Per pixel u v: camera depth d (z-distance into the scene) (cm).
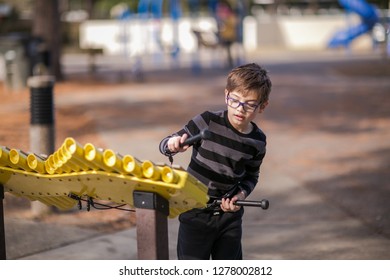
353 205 833
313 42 4747
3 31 4812
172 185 358
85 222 762
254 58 3559
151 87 2219
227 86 431
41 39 2200
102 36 4775
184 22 4494
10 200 848
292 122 1505
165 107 1725
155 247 376
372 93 2022
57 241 690
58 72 2323
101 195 410
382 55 3394
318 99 1898
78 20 5272
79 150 359
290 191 907
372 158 1120
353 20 4725
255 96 421
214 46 3048
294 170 1034
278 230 736
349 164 1074
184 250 454
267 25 4725
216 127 436
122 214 796
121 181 373
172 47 3466
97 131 1359
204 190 380
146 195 375
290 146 1230
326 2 5922
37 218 771
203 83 2341
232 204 419
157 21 3744
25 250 658
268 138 1316
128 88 2186
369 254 651
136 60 2506
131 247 675
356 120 1524
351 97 1933
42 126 796
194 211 445
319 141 1278
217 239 457
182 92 2059
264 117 1580
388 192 892
